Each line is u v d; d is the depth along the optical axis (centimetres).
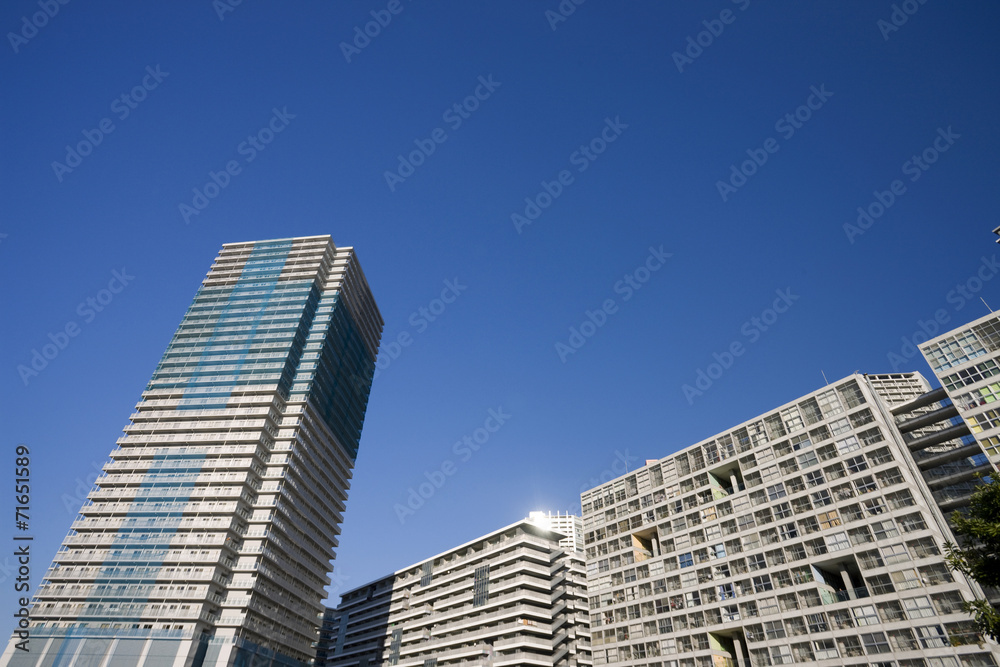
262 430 10719
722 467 8962
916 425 7362
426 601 12525
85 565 9250
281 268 14012
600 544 10169
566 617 10812
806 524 7425
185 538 9400
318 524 11694
